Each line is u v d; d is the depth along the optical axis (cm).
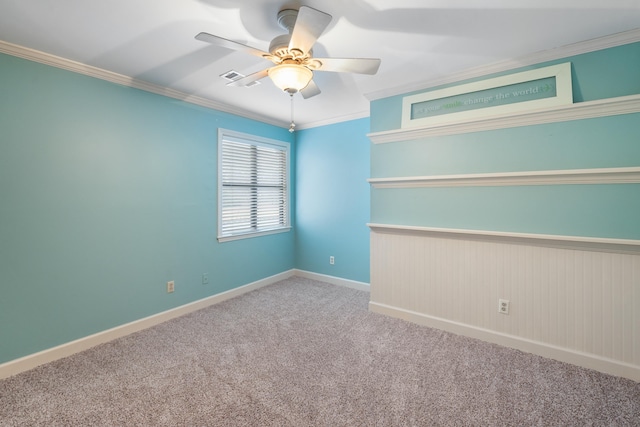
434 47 211
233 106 348
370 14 172
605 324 204
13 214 208
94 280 248
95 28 186
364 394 186
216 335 265
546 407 173
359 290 389
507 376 202
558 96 216
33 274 217
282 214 445
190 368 214
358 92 300
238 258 374
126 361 223
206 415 168
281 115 386
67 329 233
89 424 163
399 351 235
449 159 265
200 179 328
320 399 181
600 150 205
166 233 298
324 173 421
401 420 165
